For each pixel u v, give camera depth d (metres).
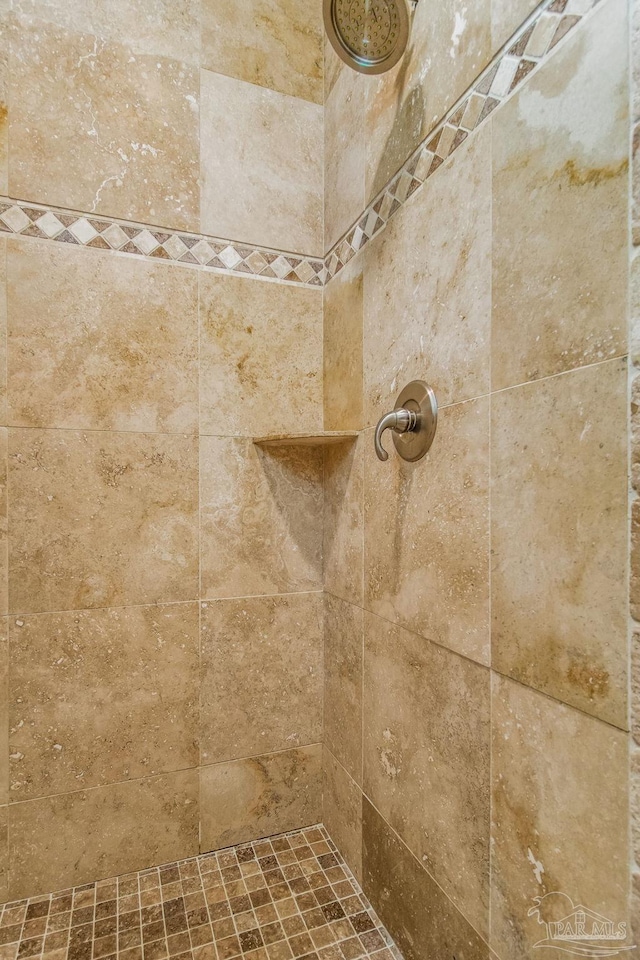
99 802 0.94
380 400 0.86
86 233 0.92
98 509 0.94
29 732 0.90
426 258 0.73
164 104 0.97
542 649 0.52
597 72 0.46
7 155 0.87
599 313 0.46
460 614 0.66
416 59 0.76
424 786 0.73
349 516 0.98
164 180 0.98
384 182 0.85
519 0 0.55
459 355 0.66
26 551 0.89
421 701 0.74
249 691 1.05
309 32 1.10
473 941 0.63
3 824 0.88
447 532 0.68
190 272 1.00
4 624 0.88
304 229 1.10
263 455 1.06
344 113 1.01
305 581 1.10
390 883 0.82
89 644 0.93
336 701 1.05
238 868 0.97
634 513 0.43
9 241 0.87
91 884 0.93
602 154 0.45
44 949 0.79
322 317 1.11
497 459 0.59
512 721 0.57
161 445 0.98
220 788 1.03
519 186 0.55
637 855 0.43
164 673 0.98
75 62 0.91
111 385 0.94
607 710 0.45
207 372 1.01
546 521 0.52
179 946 0.80
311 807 1.11
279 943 0.81
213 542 1.02
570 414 0.49
